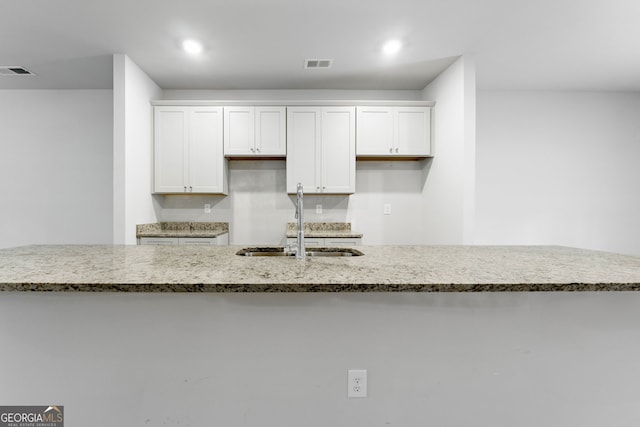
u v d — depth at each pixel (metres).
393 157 3.56
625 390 1.17
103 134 3.59
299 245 1.44
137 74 2.96
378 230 3.74
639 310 1.16
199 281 0.97
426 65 3.01
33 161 3.58
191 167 3.28
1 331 1.11
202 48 2.64
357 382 1.15
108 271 1.10
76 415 1.12
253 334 1.13
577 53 2.77
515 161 3.71
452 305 1.15
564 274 1.09
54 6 2.05
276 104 3.32
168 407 1.13
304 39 2.51
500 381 1.16
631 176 3.74
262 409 1.14
